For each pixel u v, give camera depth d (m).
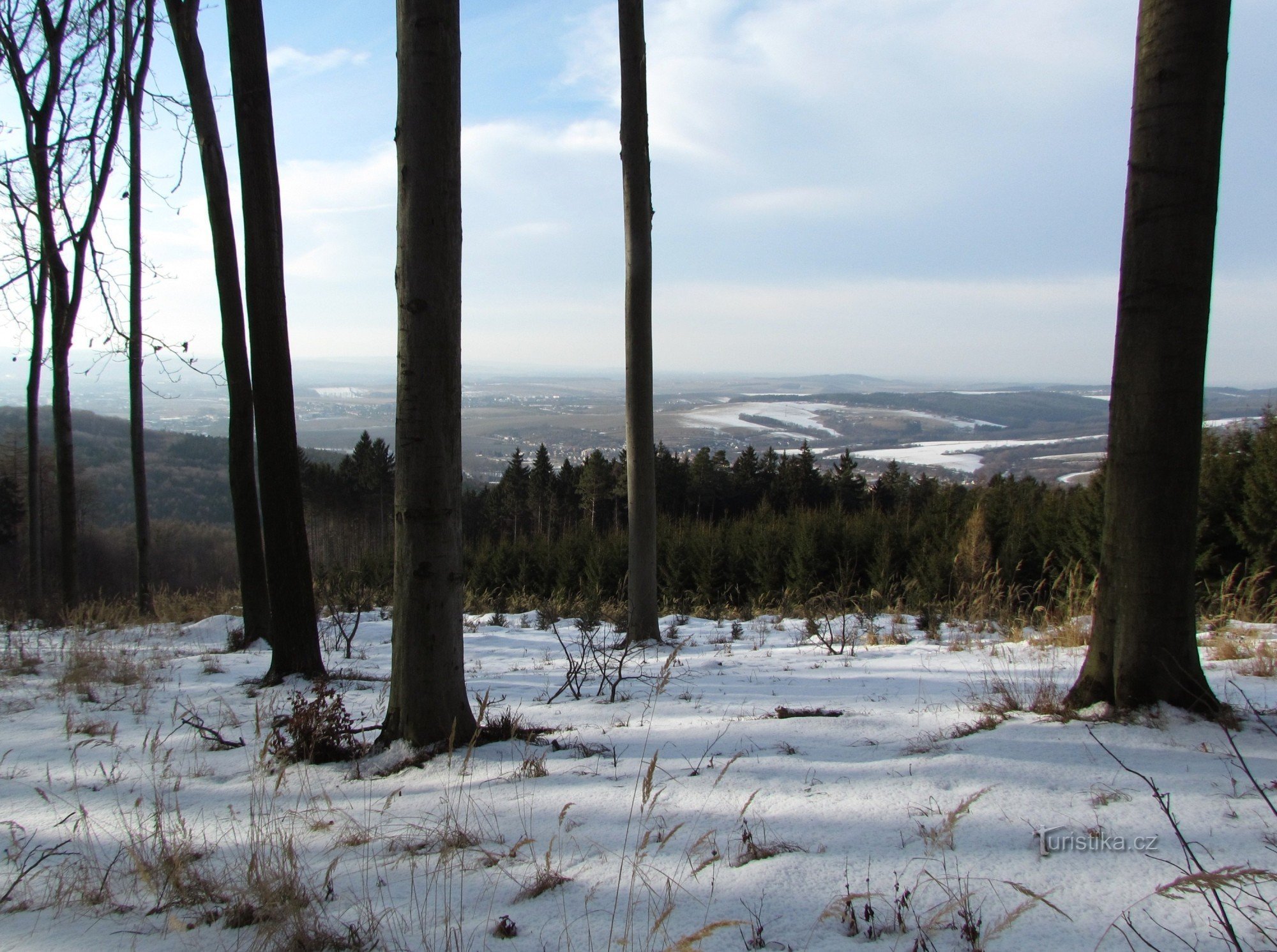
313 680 7.08
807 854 2.54
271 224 7.45
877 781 3.13
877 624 10.18
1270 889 2.09
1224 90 3.56
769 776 3.34
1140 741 3.27
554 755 4.05
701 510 40.09
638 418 9.38
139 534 14.32
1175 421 3.58
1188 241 3.54
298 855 3.03
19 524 27.70
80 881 2.91
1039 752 3.27
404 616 4.41
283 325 7.39
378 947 2.22
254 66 7.34
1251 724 3.39
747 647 9.05
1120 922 2.00
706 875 2.46
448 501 4.39
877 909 2.16
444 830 3.06
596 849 2.76
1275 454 9.23
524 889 2.50
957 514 17.16
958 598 11.54
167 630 11.60
